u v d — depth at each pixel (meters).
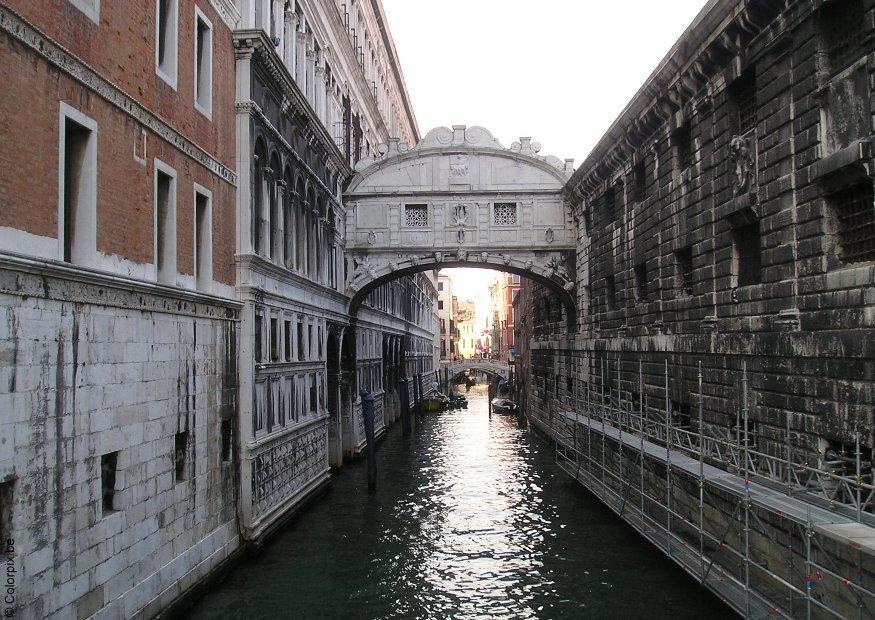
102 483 10.05
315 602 13.72
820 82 11.07
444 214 27.97
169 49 12.54
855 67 10.24
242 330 15.48
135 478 10.74
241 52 15.69
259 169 16.80
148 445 11.17
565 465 26.95
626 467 19.44
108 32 10.27
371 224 27.95
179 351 12.37
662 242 17.88
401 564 16.14
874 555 7.61
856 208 10.65
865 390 9.95
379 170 28.11
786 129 11.95
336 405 26.92
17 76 8.22
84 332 9.40
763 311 12.71
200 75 14.16
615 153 21.19
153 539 11.31
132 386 10.66
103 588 9.79
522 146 28.02
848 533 8.38
